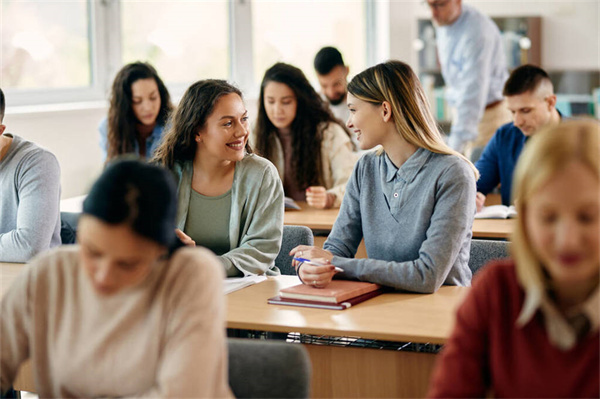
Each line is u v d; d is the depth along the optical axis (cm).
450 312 198
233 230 247
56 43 491
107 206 116
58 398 138
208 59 593
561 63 667
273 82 365
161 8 557
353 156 373
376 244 235
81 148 482
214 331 128
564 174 106
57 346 135
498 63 488
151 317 129
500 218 325
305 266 218
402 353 196
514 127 359
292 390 150
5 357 139
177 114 247
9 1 461
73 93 501
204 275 129
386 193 233
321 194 351
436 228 219
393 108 226
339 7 676
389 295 217
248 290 225
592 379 113
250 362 153
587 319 114
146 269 122
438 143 227
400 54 669
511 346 119
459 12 474
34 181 268
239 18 605
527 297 119
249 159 252
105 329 131
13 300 137
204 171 250
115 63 526
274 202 251
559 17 661
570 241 105
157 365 129
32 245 263
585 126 109
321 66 442
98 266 120
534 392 117
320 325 189
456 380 122
